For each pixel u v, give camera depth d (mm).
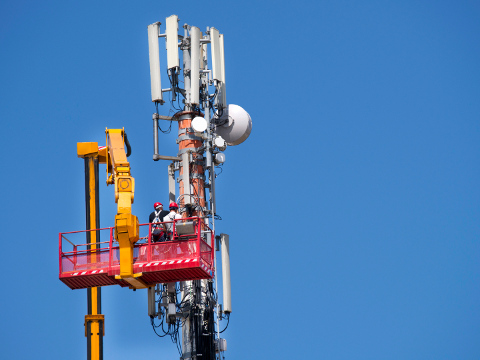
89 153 70312
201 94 75438
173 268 63375
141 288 66000
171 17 74750
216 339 71000
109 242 64562
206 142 73188
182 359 69938
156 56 74375
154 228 64562
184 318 70312
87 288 67312
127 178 65375
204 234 67062
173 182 74625
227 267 72000
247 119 76438
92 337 66375
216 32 76688
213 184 73812
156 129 73938
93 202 69750
